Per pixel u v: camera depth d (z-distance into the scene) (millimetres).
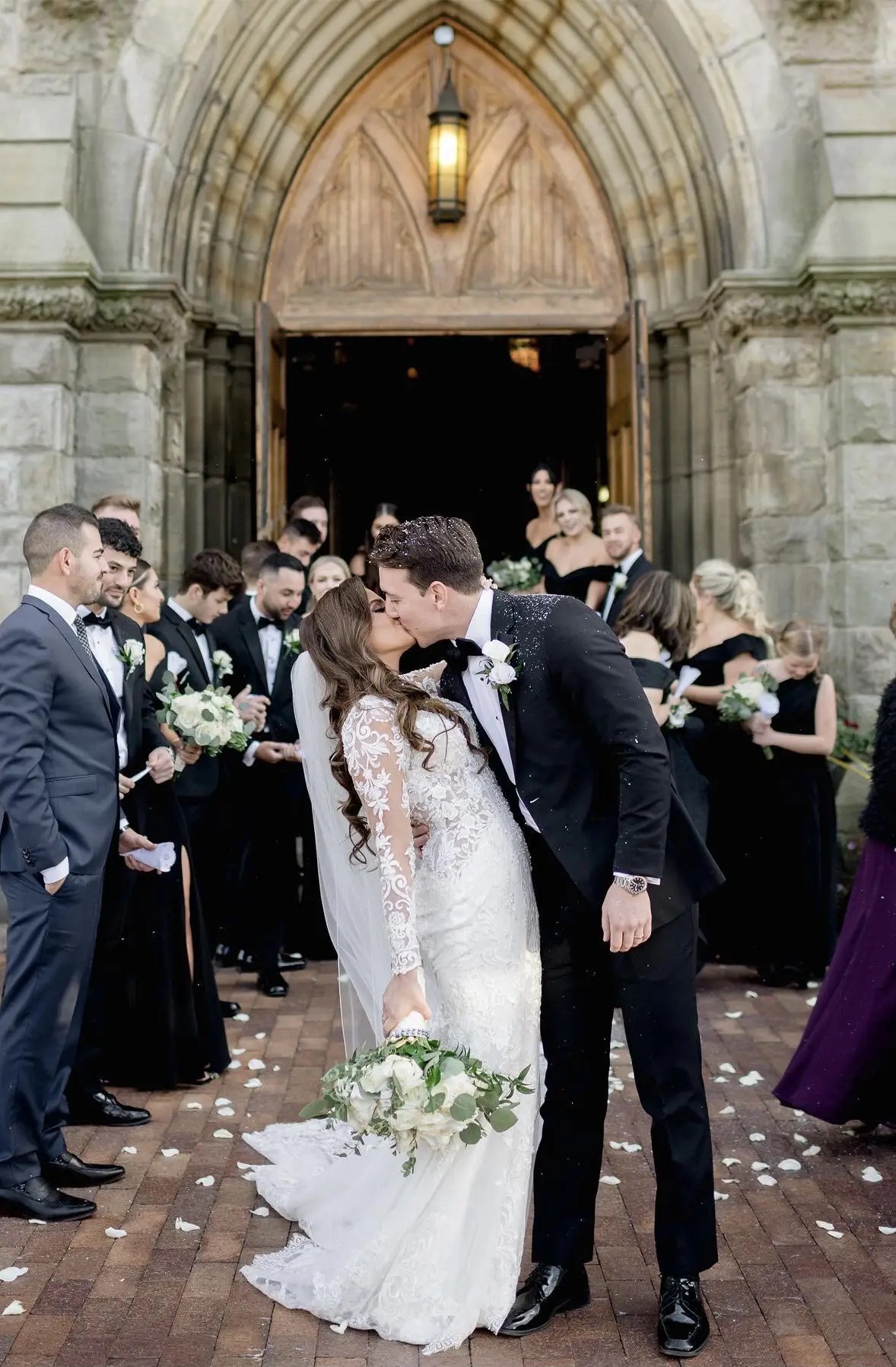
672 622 4957
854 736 7219
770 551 7660
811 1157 3992
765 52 7551
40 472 7105
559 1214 3068
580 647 2914
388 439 14680
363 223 8805
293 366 11883
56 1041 3580
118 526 4352
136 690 4402
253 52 7902
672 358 8461
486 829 3053
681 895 2959
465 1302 2949
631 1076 4672
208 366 8414
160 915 4461
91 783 3674
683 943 2996
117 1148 4000
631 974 2971
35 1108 3562
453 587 2986
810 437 7656
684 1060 2986
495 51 8648
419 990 2867
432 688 3182
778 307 7520
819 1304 3100
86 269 6988
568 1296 3053
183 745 4961
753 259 7598
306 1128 4047
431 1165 2992
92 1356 2844
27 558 3709
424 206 8797
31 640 3578
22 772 3482
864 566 7340
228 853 6148
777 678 6031
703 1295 3135
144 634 4906
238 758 5867
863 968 4062
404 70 8727
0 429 7105
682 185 8180
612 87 8281
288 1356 2854
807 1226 3516
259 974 5848
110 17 7445
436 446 14648
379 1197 3117
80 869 3602
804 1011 5527
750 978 6109
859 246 7246
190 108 7535
